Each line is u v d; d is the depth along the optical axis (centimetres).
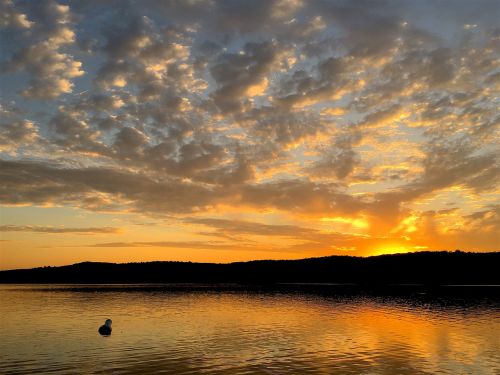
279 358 2645
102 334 3609
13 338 3434
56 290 11350
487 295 8700
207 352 2834
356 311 5597
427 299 7681
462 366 2455
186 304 6712
